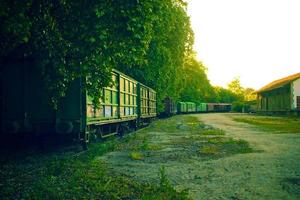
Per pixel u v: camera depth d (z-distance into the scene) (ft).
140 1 30.14
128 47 32.24
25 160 35.32
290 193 22.17
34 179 26.32
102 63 32.37
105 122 49.75
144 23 30.99
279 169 30.37
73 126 40.78
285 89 176.24
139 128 83.46
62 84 33.55
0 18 25.43
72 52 31.50
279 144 50.44
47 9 28.73
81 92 40.65
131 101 70.85
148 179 26.86
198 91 281.33
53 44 30.68
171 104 169.78
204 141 55.72
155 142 54.80
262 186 24.09
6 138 43.37
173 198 20.62
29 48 31.94
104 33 29.45
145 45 33.01
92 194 22.15
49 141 44.11
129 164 33.99
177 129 85.76
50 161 33.24
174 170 30.53
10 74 42.06
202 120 138.82
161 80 118.83
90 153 39.06
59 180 25.52
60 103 40.91
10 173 28.71
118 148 46.70
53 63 31.73
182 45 133.90
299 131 76.23
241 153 40.96
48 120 41.39
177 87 152.87
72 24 30.22
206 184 24.90
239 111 309.01
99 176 26.84
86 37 29.78
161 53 113.19
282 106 181.88
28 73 41.81
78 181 25.14
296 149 44.50
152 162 35.12
